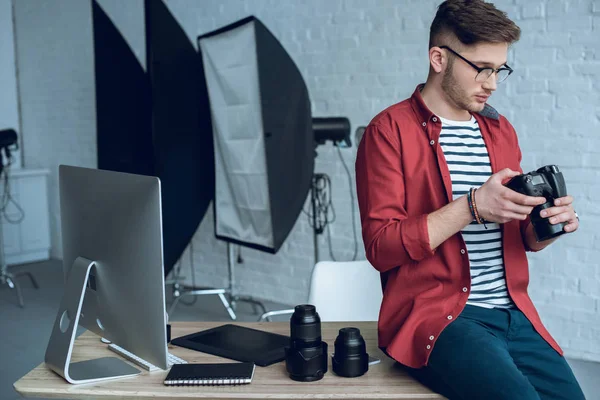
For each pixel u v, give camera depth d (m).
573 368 3.34
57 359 1.59
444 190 1.61
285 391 1.46
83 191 1.70
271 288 4.71
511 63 3.52
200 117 4.31
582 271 3.41
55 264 6.09
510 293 1.60
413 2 3.83
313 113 4.32
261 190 3.66
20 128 6.45
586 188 3.37
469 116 1.67
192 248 5.20
